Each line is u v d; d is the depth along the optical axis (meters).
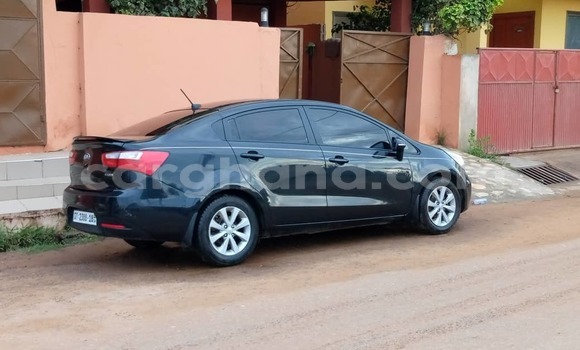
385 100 14.09
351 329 5.31
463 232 8.68
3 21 10.28
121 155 6.58
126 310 5.80
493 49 14.02
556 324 5.35
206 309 5.80
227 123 7.16
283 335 5.20
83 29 10.81
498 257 7.38
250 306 5.87
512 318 5.50
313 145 7.55
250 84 12.29
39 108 10.65
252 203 7.16
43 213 8.51
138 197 6.52
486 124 14.13
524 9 18.59
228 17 12.61
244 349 4.94
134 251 7.92
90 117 10.98
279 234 7.40
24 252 7.93
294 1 17.02
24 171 9.77
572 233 8.51
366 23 15.88
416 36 13.94
